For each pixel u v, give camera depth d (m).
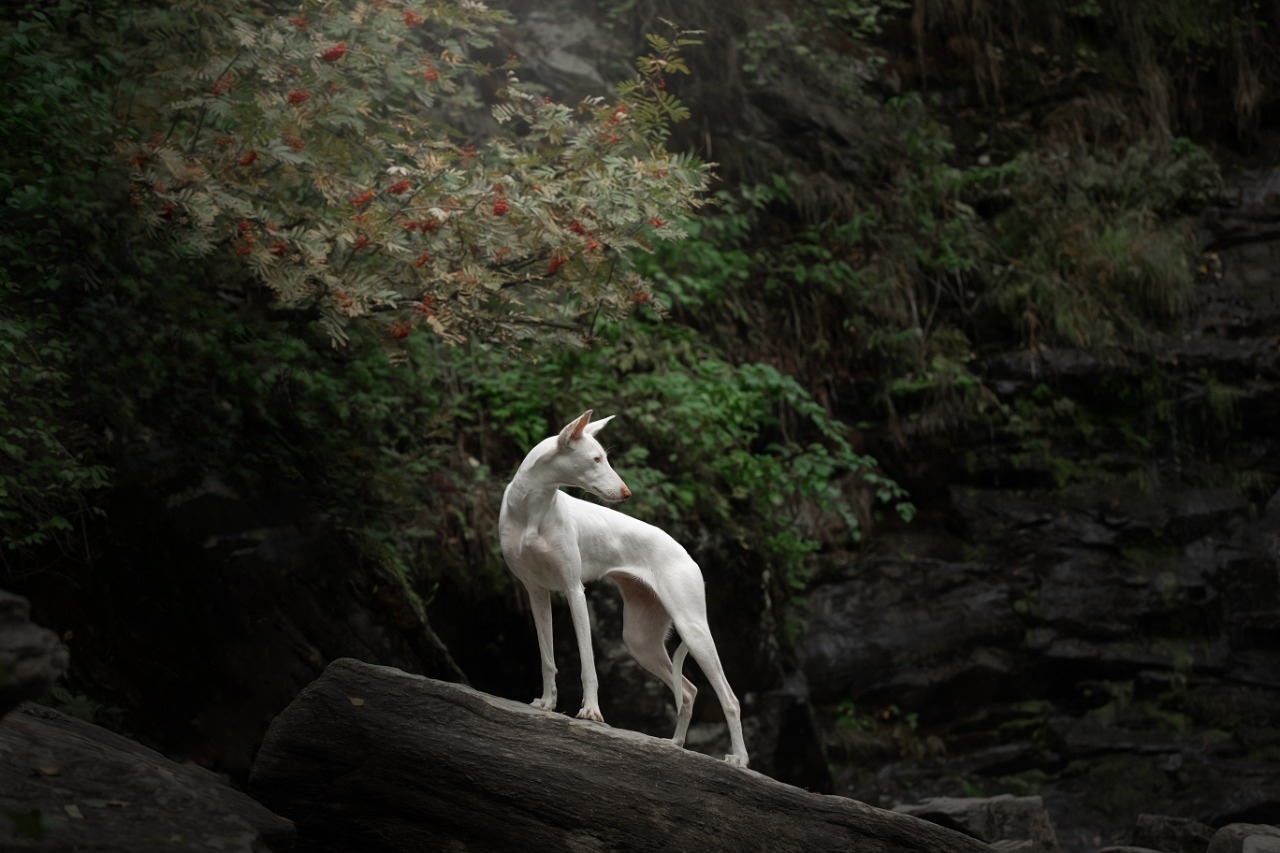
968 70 13.30
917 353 11.36
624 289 6.32
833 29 12.66
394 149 6.54
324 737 4.58
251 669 6.07
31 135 5.61
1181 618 10.59
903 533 10.87
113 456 5.77
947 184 12.14
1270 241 13.00
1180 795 9.59
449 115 9.19
